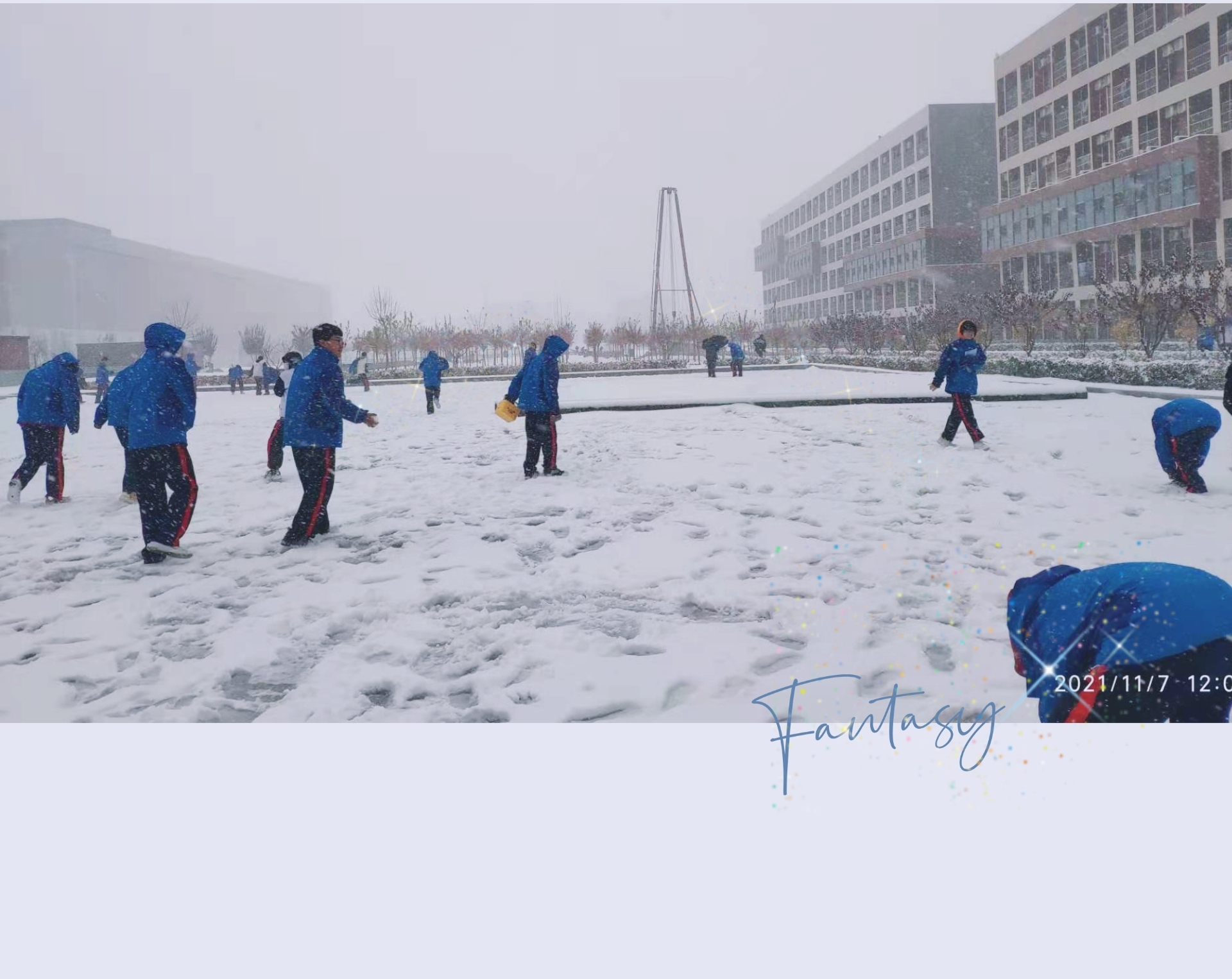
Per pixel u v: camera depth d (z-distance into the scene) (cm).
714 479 934
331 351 721
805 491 857
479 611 535
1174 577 230
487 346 6538
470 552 672
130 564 685
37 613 560
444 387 3738
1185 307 2656
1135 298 2769
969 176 7631
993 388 1788
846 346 6097
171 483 688
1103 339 4659
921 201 7894
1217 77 4478
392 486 992
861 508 774
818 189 10675
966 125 7625
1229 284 3378
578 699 401
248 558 688
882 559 608
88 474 1210
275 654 472
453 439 1462
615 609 530
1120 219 5169
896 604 516
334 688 425
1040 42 6025
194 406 697
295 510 873
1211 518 693
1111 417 1387
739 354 3541
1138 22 5088
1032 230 6094
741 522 736
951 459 1021
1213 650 223
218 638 502
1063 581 247
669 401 1702
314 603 562
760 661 441
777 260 12112
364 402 2661
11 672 461
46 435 951
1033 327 3497
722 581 568
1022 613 251
